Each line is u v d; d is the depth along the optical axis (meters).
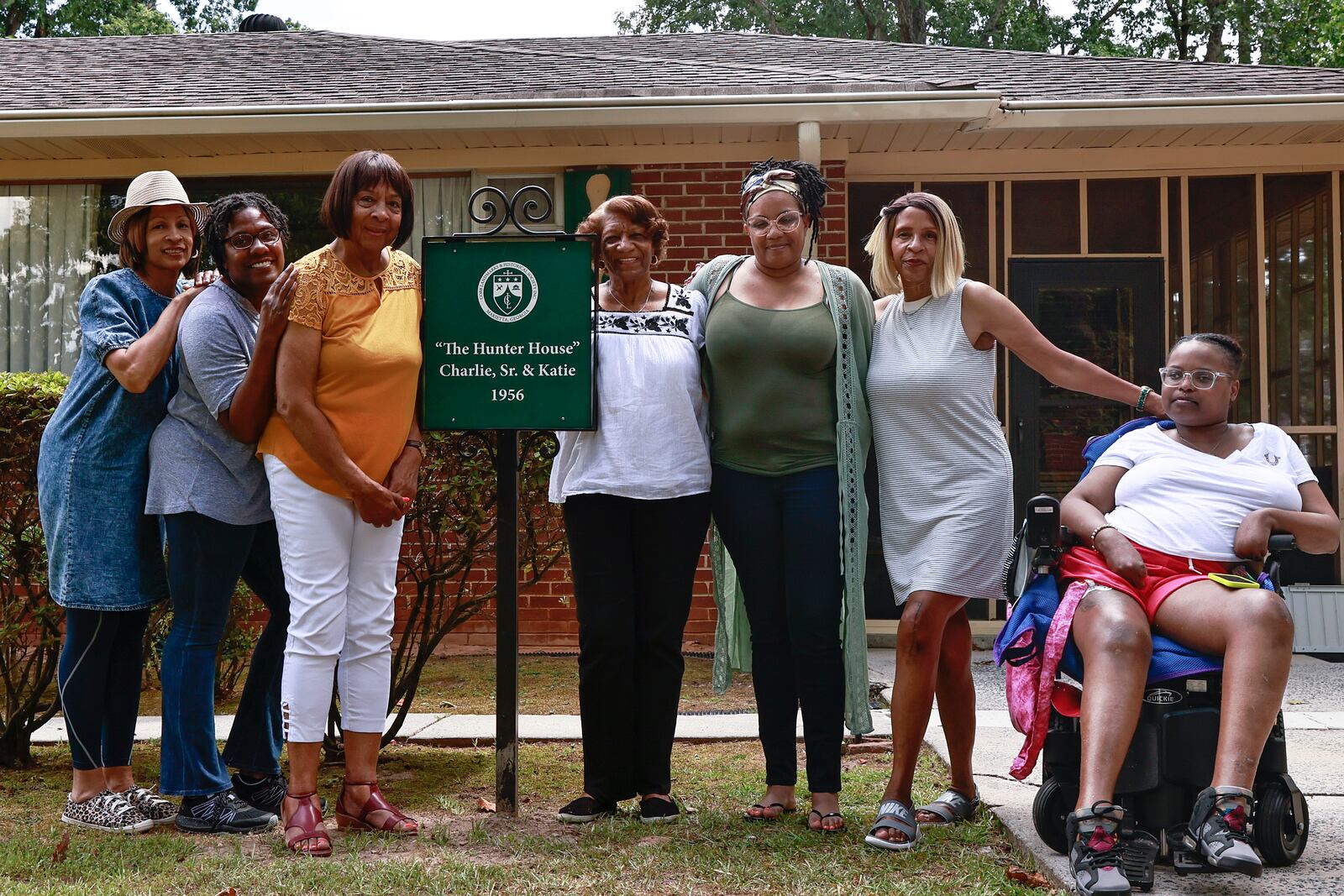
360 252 3.45
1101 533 3.19
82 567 3.60
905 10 24.22
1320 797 3.75
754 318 3.56
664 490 3.55
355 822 3.57
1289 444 3.38
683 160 7.64
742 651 3.88
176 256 3.76
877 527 8.01
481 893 2.94
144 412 3.68
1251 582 3.10
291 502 3.41
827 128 7.32
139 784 4.27
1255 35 22.77
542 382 3.59
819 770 3.53
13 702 4.61
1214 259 7.95
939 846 3.36
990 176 7.99
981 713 5.34
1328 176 7.91
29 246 7.93
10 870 3.17
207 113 7.18
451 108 7.10
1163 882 2.90
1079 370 3.50
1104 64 8.80
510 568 3.77
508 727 3.78
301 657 3.40
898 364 3.54
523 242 3.63
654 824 3.57
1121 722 2.87
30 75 8.73
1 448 4.28
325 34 10.23
